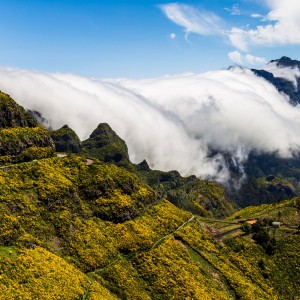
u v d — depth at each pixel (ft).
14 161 401.70
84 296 308.60
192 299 374.63
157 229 461.78
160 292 374.02
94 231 394.52
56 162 433.89
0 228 310.45
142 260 399.44
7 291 263.70
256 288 452.76
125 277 368.89
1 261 285.43
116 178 469.16
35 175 391.04
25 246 317.42
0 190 347.77
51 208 374.43
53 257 325.21
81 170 445.37
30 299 269.23
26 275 286.05
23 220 340.59
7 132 415.64
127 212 444.55
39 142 449.48
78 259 356.79
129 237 417.28
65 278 308.60
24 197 360.69
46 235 350.02
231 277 446.19
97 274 358.43
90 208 419.13
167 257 417.69
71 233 372.17
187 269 415.03
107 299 318.04
